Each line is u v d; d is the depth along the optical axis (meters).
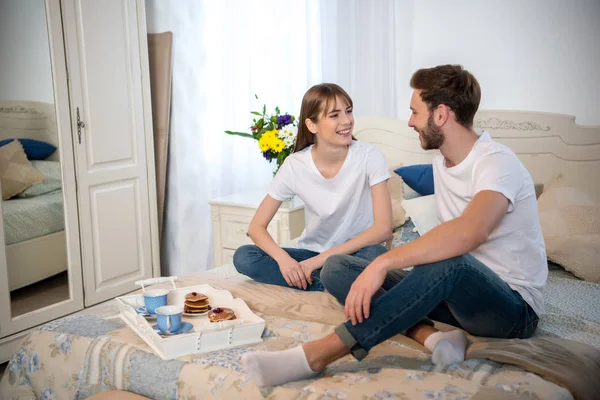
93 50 3.21
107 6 3.27
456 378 1.43
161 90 3.66
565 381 1.39
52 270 3.10
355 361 1.59
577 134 2.65
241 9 3.63
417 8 3.11
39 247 3.03
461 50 3.02
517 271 1.68
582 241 2.29
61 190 3.11
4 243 2.84
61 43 3.04
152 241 3.68
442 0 3.03
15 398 1.83
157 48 3.66
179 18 3.67
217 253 3.34
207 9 3.71
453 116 1.71
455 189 1.76
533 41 2.83
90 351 1.73
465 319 1.63
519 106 2.91
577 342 1.60
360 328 1.47
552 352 1.53
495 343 1.60
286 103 3.58
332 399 1.36
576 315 1.92
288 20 3.49
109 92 3.32
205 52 3.74
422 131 1.77
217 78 3.79
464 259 1.49
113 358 1.68
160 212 3.77
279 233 3.08
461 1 2.98
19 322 2.94
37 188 2.98
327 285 1.80
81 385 1.72
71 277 3.19
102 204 3.34
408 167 2.73
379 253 2.06
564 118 2.66
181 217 3.83
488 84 2.98
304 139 2.26
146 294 1.89
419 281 1.48
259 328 1.73
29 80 2.91
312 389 1.42
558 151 2.69
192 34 3.71
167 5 3.66
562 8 2.74
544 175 2.73
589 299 2.07
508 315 1.59
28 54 2.90
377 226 2.10
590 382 1.42
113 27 3.31
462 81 1.70
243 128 3.78
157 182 3.76
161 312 1.73
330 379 1.47
